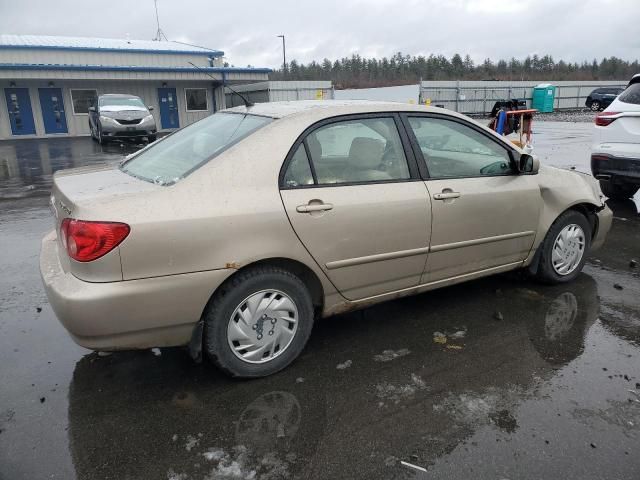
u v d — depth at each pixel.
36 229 6.51
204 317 2.86
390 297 3.51
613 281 4.57
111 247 2.50
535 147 14.53
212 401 2.84
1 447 2.47
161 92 26.69
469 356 3.31
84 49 26.05
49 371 3.15
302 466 2.35
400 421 2.66
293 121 3.08
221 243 2.72
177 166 3.05
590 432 2.56
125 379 3.06
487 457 2.39
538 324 3.75
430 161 3.54
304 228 2.96
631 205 7.52
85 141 21.23
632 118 6.40
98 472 2.32
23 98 23.73
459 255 3.69
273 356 3.06
